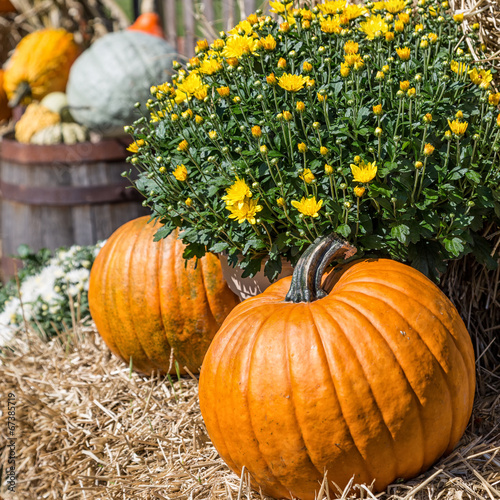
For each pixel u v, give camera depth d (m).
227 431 1.64
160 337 1.96
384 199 1.68
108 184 2.74
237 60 1.73
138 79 2.69
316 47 1.79
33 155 2.71
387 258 1.74
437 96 1.72
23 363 2.13
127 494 1.76
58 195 2.72
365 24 1.78
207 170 1.73
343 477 1.62
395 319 1.62
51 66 3.28
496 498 1.62
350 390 1.59
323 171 1.71
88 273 2.31
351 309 1.62
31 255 2.61
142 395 1.96
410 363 1.60
